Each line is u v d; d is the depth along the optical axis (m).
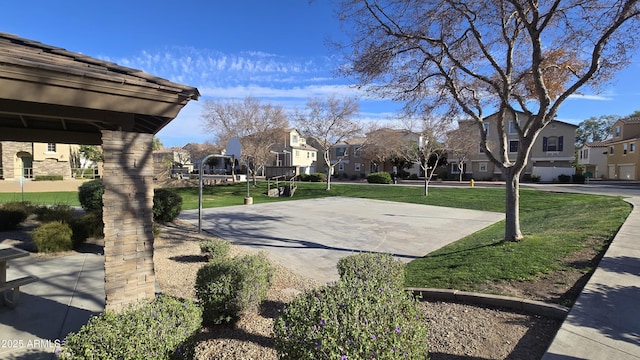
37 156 25.02
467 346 3.04
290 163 49.00
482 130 7.07
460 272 5.15
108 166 3.25
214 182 31.88
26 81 2.63
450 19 6.74
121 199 3.32
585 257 5.14
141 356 2.03
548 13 5.59
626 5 5.06
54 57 3.00
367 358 1.85
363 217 12.70
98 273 5.17
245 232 9.52
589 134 54.75
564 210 11.48
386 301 2.27
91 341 2.02
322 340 1.88
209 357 2.92
